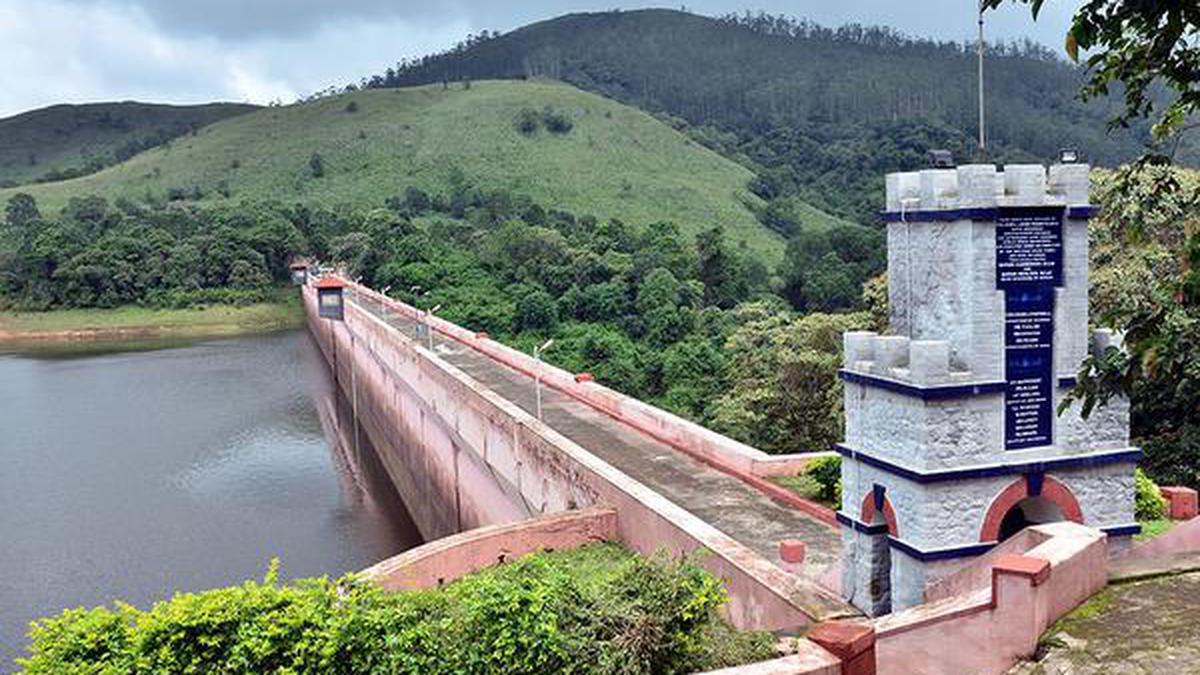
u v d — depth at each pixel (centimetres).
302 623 1291
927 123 17312
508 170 15775
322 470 5588
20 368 8938
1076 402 1533
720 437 3023
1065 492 1543
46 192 17812
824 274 8131
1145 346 903
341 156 17250
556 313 7450
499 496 3562
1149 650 1086
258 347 9944
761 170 16750
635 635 1224
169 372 8612
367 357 6756
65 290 11375
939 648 1159
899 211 1609
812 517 2403
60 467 5625
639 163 16162
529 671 1249
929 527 1489
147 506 4900
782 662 1070
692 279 7738
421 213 14138
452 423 4203
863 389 1625
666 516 2098
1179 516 2108
